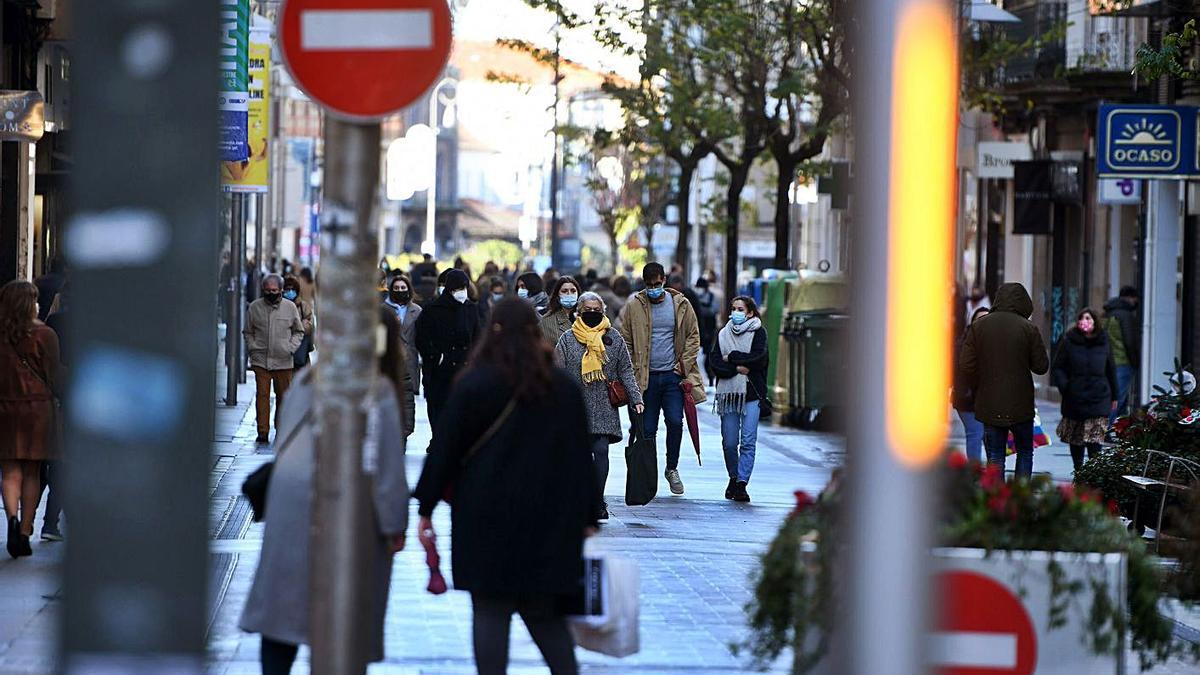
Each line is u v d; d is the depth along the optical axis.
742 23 83.44
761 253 163.62
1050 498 17.33
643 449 39.59
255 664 22.08
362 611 13.78
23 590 27.14
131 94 9.33
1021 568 16.83
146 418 9.39
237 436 55.06
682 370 41.47
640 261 161.25
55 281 48.78
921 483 10.16
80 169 9.31
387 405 16.73
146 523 9.43
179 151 9.34
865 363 10.13
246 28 51.19
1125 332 57.88
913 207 9.98
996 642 16.83
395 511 16.70
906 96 9.95
